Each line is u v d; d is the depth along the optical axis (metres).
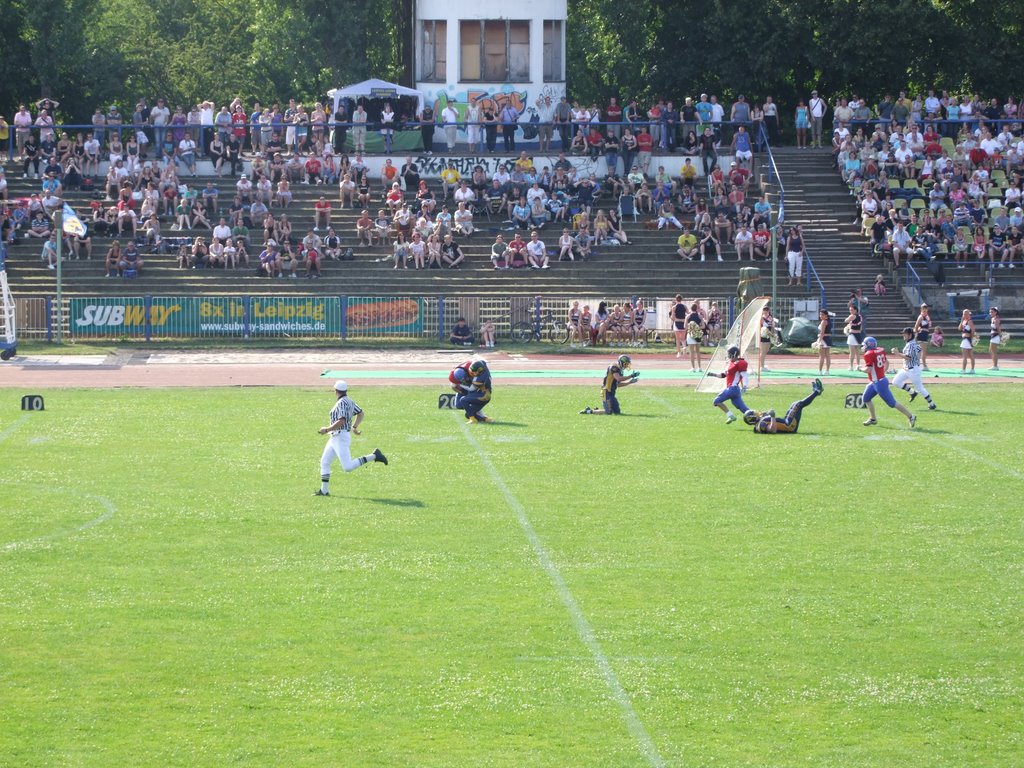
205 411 40.97
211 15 108.06
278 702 17.72
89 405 42.19
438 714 17.42
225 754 16.19
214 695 17.91
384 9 96.88
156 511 27.62
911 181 71.62
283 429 37.62
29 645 19.59
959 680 18.78
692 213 69.62
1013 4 82.44
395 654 19.44
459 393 39.41
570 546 25.20
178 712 17.38
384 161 73.19
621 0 86.31
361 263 65.25
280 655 19.34
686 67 85.25
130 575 23.08
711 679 18.70
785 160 74.38
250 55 105.12
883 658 19.56
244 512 27.61
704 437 36.75
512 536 25.88
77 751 16.22
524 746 16.52
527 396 44.97
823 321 51.56
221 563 23.84
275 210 68.38
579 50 92.50
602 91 93.25
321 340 59.97
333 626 20.55
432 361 54.91
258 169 69.50
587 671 18.92
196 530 26.12
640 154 73.06
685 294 63.69
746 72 84.12
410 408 41.78
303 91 98.94
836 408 42.66
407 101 76.69
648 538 25.84
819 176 73.19
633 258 66.38
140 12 106.69
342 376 49.91
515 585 22.72
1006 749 16.62
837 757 16.36
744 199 69.50
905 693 18.31
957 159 71.81
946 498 29.38
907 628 20.80
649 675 18.81
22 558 24.03
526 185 69.69
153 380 48.44
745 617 21.23
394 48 97.88
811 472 32.03
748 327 45.97
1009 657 19.66
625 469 32.19
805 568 23.91
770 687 18.45
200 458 33.25
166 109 73.06
